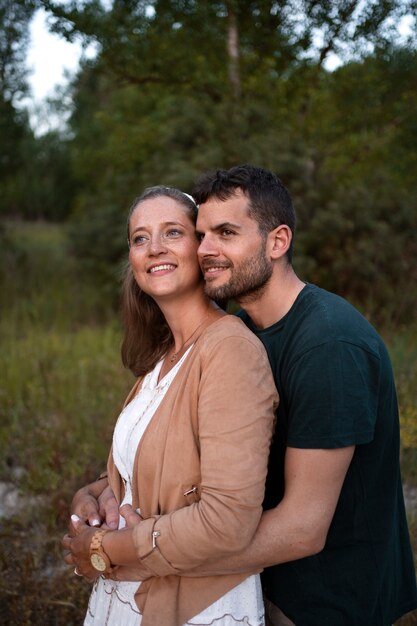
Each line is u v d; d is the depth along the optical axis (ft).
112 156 33.58
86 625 6.06
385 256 23.63
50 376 16.79
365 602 5.71
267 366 5.25
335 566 5.66
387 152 25.14
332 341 5.14
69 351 19.72
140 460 5.54
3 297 26.76
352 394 5.06
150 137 30.53
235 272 5.55
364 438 5.09
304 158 23.29
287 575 5.77
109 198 30.22
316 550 5.15
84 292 28.12
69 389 16.06
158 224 5.86
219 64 21.95
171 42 20.36
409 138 23.31
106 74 22.48
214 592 5.33
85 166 40.42
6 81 27.53
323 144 25.22
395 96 21.63
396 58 19.57
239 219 5.50
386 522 5.73
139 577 5.45
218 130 23.59
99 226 28.81
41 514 11.04
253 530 4.96
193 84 23.24
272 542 5.05
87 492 6.70
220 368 5.10
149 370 6.57
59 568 9.82
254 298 5.75
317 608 5.71
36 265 32.40
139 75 22.18
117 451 6.08
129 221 6.18
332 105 23.71
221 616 5.35
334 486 5.12
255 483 4.89
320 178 24.47
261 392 5.07
